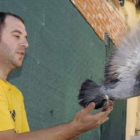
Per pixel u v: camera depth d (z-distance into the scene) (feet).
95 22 25.63
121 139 30.07
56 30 19.54
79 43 22.79
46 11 18.38
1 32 10.68
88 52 24.26
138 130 38.50
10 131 9.42
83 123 9.11
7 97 10.34
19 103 11.16
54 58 19.30
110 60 10.78
